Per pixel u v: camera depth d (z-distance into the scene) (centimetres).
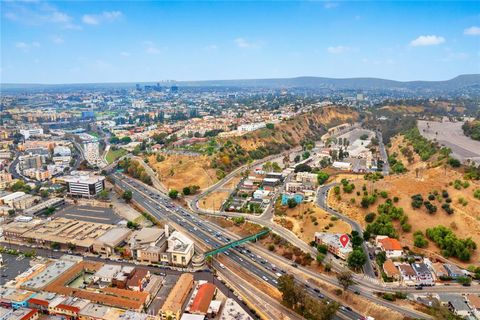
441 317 18988
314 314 19775
